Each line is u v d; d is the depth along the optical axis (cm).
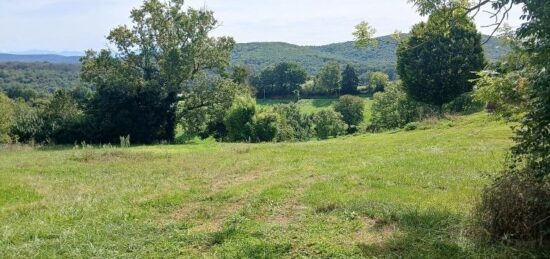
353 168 1277
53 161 1800
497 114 664
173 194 1059
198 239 703
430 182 1011
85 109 4256
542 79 550
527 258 556
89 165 1650
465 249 593
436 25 723
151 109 4228
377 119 5422
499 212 603
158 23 4219
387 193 930
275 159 1642
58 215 877
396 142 1970
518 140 589
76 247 677
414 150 1614
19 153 2527
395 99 4762
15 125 4028
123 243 695
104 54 4197
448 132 2127
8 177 1419
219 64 4388
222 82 4388
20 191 1178
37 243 700
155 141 4200
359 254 607
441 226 689
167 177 1347
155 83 4125
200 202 983
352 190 988
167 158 1798
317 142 2345
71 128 4053
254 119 4044
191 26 4278
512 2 564
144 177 1361
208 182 1239
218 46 4434
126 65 4219
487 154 1360
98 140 4134
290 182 1123
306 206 874
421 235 659
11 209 959
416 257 584
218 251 647
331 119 6131
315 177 1189
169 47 4269
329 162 1483
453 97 3578
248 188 1080
